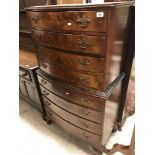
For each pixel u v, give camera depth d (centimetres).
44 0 162
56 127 191
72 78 124
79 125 143
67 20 100
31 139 176
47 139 175
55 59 126
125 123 189
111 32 93
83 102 124
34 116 211
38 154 159
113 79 125
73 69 118
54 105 159
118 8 94
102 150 146
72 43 106
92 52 100
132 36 129
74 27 99
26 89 196
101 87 111
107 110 124
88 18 91
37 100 189
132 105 188
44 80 151
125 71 146
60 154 158
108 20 86
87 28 94
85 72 112
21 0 181
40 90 175
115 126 172
